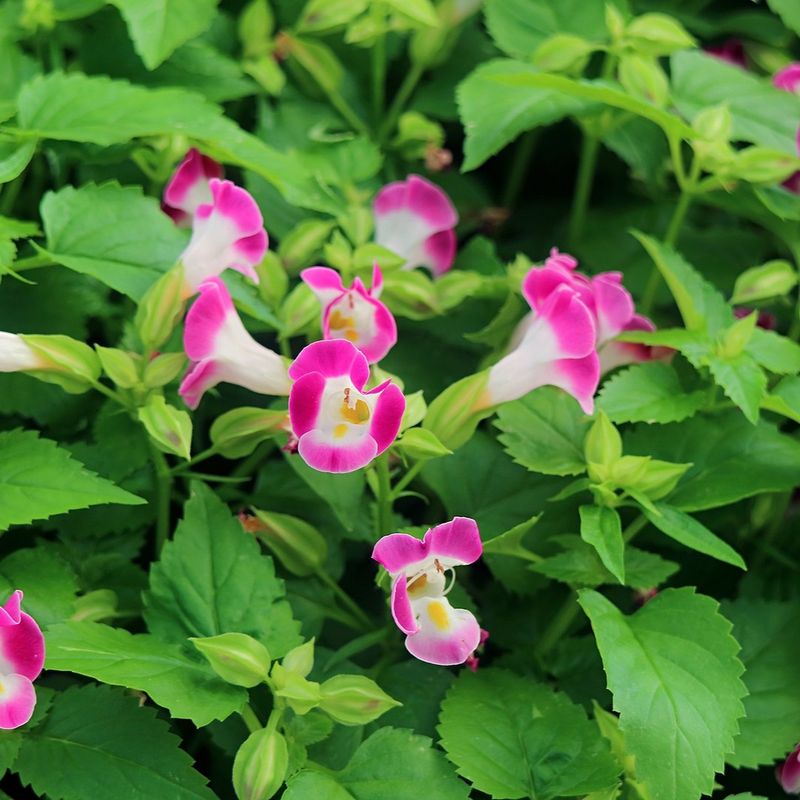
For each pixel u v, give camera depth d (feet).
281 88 2.54
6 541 2.31
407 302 2.39
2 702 2.09
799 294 2.57
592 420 2.31
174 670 2.15
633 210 2.62
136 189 2.28
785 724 2.26
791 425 2.52
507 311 2.38
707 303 2.36
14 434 2.17
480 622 2.36
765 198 2.45
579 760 2.18
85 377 2.21
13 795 2.27
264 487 2.36
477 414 2.23
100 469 2.28
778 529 2.47
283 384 2.19
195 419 2.39
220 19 2.55
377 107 2.58
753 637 2.30
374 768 2.16
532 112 2.45
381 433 2.11
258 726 2.18
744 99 2.52
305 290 2.31
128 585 2.29
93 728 2.17
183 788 2.15
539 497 2.34
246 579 2.22
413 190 2.41
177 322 2.22
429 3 2.48
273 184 2.43
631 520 2.38
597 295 2.28
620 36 2.49
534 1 2.57
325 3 2.51
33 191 2.46
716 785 2.20
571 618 2.31
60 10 2.44
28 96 2.30
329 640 2.34
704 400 2.31
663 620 2.20
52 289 2.34
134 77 2.46
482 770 2.17
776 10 2.58
